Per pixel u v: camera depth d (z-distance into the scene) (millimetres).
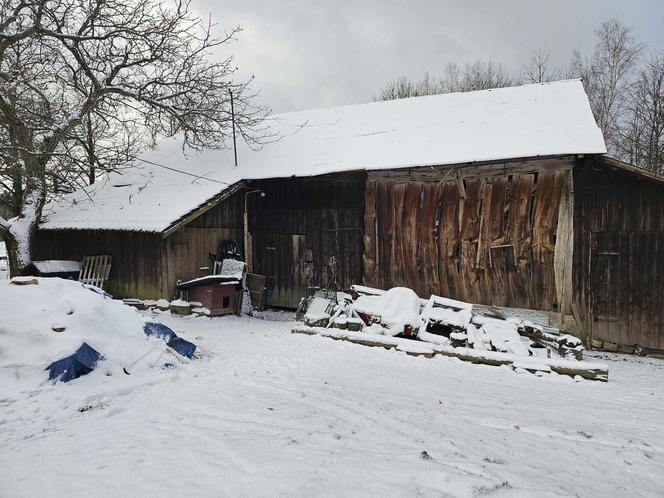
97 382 4898
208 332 8719
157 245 11133
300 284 12367
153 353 5820
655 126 20266
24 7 10641
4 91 10305
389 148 11195
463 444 3602
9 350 4898
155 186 13461
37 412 4164
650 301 8680
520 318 9359
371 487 2705
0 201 14289
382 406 4578
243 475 2900
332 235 11836
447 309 8711
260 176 11812
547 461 3381
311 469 2971
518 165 9461
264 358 6668
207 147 13750
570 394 5645
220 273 12062
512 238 9586
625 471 3314
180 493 2684
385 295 8984
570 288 9125
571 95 11359
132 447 3438
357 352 7281
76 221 12523
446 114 12438
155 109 12711
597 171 8953
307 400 4707
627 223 8781
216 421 4027
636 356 8656
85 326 5500
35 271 11719
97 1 11312
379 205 10992
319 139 13242
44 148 11570
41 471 3041
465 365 6844
